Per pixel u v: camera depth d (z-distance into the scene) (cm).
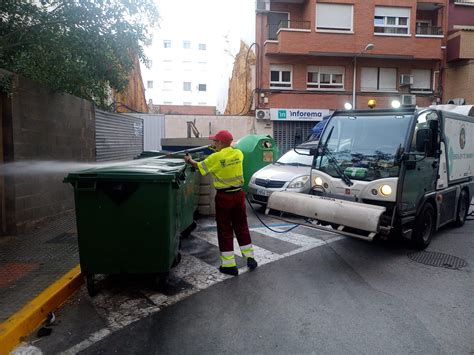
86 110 978
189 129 1923
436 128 668
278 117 2142
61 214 840
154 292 482
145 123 2048
